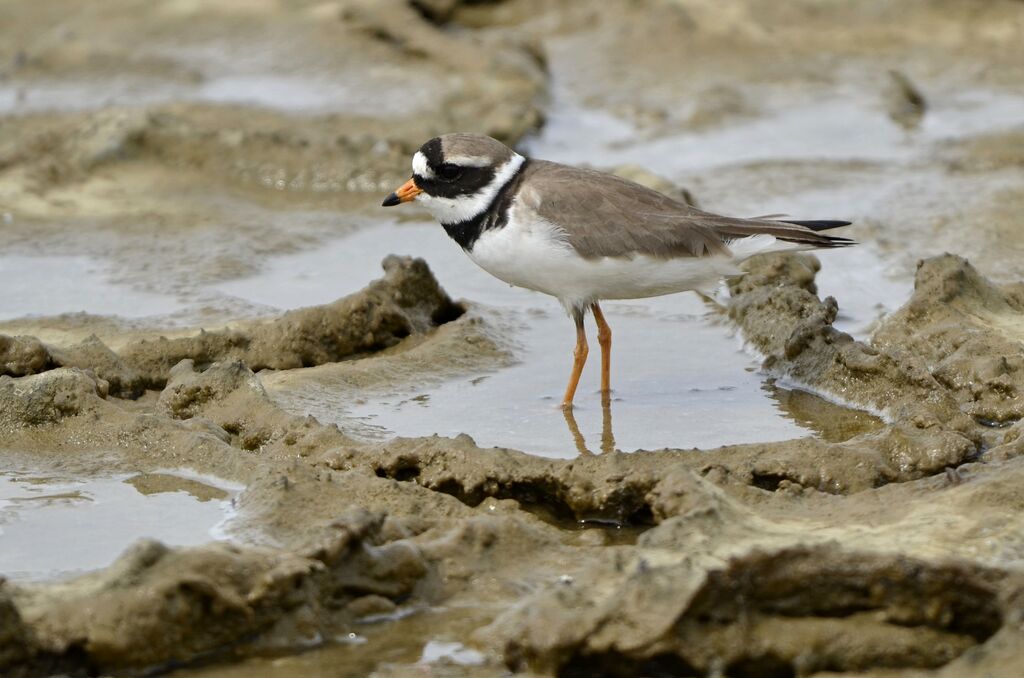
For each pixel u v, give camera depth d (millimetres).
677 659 7867
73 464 11156
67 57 25109
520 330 15023
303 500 10125
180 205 19500
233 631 8359
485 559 9391
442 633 8648
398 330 14312
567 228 12180
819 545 8125
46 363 12625
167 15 26828
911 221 18094
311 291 16297
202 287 16328
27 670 7910
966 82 24203
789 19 26625
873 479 10430
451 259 17609
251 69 24703
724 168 20891
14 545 9773
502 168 12594
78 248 17734
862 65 25062
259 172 20625
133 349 13422
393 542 9141
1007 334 13148
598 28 27109
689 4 27141
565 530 10305
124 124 20906
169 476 10992
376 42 25672
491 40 25406
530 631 7973
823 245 12391
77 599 8148
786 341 13641
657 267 12258
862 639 7977
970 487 9453
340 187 20516
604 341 12930
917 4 26484
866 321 14914
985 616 7984
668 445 11758
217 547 8555
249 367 13133
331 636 8602
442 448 10812
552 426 12281
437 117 22219
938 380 12555
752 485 10438
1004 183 19297
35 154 20609
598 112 23734
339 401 12859
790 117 23125
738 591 7988
